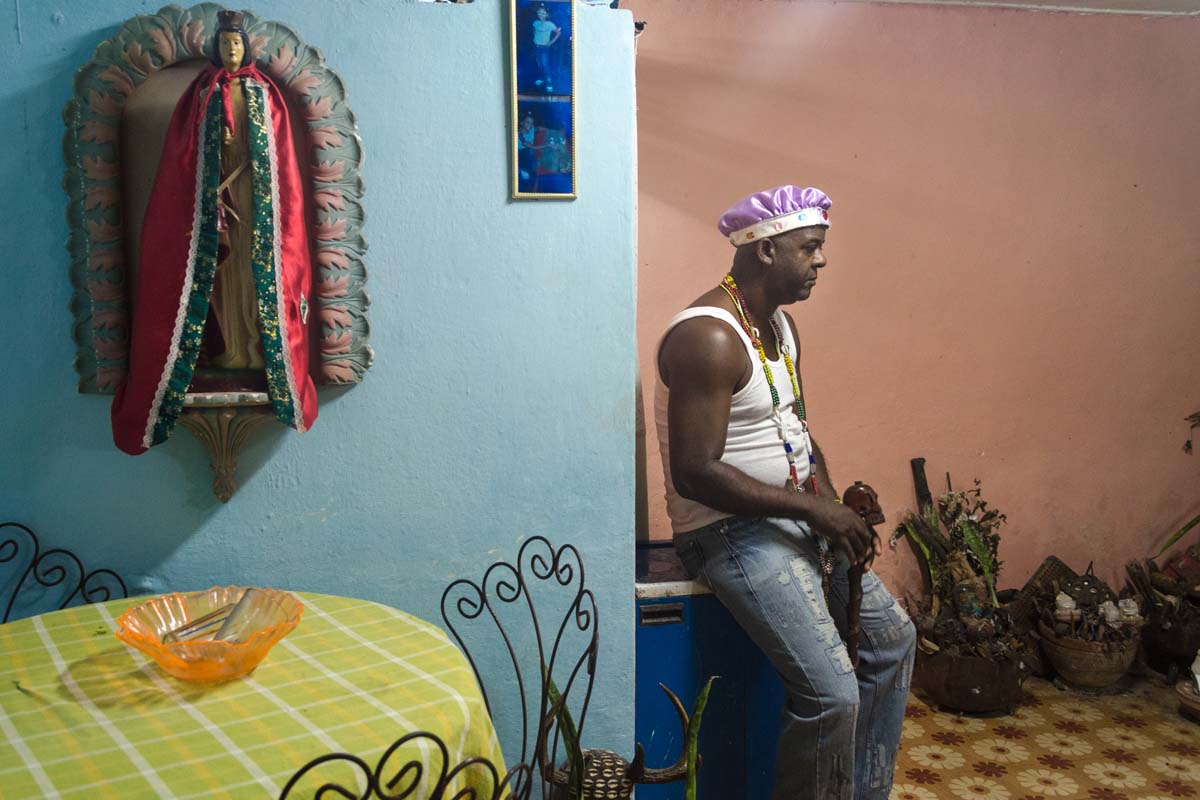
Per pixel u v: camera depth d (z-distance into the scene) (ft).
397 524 6.67
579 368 6.90
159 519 6.27
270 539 6.46
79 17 5.77
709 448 6.70
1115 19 11.43
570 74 6.59
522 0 6.46
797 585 6.80
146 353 5.51
